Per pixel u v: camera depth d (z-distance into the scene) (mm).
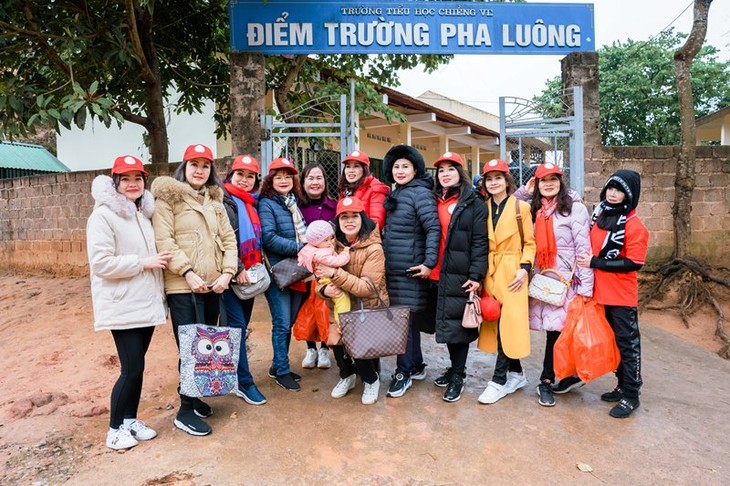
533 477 2734
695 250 7078
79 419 3527
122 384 3025
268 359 4500
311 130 8258
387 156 3814
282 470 2791
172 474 2750
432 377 4141
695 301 6387
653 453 2980
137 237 2990
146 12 7293
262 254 3875
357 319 3322
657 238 7023
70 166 13320
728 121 15039
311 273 3693
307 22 6695
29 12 6129
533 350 4898
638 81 20328
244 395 3627
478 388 3926
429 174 3879
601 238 3461
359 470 2791
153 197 3164
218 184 3459
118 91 8039
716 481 2723
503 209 3598
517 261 3551
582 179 6441
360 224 3512
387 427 3258
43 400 3865
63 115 5363
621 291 3438
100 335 5617
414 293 3625
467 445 3043
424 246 3668
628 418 3432
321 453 2957
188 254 3182
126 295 2939
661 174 6988
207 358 3137
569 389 3867
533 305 3686
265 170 6348
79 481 2713
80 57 6758
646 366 4770
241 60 6688
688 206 6801
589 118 6918
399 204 3662
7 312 7227
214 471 2777
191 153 3271
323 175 4000
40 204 9336
